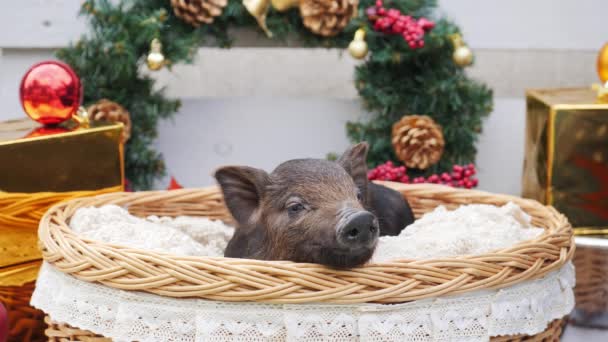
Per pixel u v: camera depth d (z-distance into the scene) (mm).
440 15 1821
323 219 1157
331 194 1184
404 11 1649
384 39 1640
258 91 1850
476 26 1830
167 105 1702
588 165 1487
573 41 1838
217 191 1435
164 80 1830
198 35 1632
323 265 1128
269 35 1604
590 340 1254
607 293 1358
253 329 1114
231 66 1838
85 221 1252
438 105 1678
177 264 1123
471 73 1846
